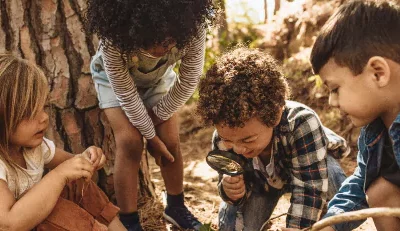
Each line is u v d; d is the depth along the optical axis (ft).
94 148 7.05
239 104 6.06
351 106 5.04
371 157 5.90
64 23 8.59
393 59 4.85
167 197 9.00
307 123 6.87
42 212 6.22
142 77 8.02
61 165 6.57
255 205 8.21
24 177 6.64
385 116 5.22
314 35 15.05
